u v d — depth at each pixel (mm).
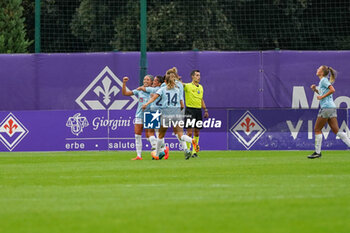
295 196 32438
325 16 123125
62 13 127562
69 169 49375
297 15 123000
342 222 25625
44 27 126875
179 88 63312
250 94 76938
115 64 77875
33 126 75438
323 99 58125
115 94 77812
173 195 33312
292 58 76750
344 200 31000
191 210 28609
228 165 51406
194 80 65438
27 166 52844
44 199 32562
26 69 78562
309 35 116500
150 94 61000
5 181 40969
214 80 77062
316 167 49062
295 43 123500
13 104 78688
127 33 120938
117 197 32844
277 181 39375
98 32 124438
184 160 58125
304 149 74125
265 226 25000
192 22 117438
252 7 122688
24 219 27047
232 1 121438
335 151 71875
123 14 122812
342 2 121125
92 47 125438
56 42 127688
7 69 78625
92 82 78125
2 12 95812
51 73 78562
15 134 75500
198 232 24016
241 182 38969
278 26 123000
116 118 75188
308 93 76750
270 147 74438
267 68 76875
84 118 75250
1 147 75562
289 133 74250
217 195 33125
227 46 120375
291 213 27672
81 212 28453
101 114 75438
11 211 29016
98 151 74375
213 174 44094
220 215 27375
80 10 122938
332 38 123125
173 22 116750
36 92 78562
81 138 75250
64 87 78500
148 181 40156
